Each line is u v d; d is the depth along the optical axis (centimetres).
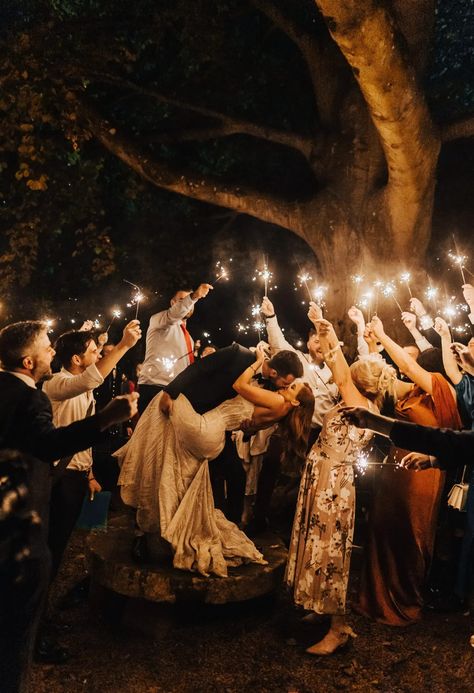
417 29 818
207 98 1123
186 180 998
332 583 452
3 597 303
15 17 1014
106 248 1167
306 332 1436
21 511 310
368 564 514
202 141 1224
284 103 1155
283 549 528
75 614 495
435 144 812
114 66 1048
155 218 1342
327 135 977
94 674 418
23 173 937
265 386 555
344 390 471
